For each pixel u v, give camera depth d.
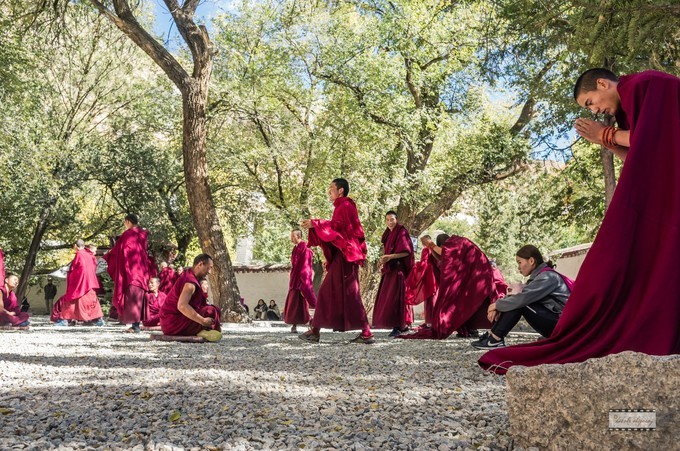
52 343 9.23
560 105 15.91
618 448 2.51
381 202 24.27
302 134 23.27
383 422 3.57
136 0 18.45
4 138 22.70
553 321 6.84
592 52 7.51
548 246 39.59
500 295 11.98
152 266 14.87
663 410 2.45
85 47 26.86
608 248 2.89
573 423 2.60
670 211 2.85
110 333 12.05
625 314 2.89
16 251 29.78
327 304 9.62
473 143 24.53
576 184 21.64
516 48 13.56
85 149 27.78
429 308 12.01
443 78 25.38
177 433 3.29
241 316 17.72
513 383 2.74
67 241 30.45
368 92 23.59
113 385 4.88
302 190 25.30
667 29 7.19
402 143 24.39
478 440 3.11
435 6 24.19
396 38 23.59
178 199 29.48
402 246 10.64
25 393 4.46
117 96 29.44
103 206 30.12
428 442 3.11
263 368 6.16
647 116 2.96
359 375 5.68
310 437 3.23
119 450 2.98
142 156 27.73
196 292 9.98
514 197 38.25
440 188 24.11
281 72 23.61
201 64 17.75
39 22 19.33
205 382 5.10
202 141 17.78
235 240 33.25
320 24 23.39
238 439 3.14
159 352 7.84
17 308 14.11
